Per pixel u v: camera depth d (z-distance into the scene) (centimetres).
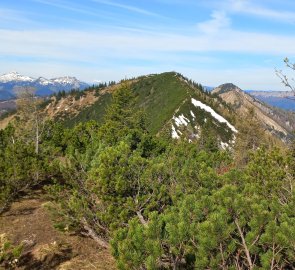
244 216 859
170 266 891
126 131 2330
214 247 771
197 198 1059
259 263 862
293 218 834
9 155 1845
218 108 15838
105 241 1387
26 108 3544
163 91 17800
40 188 2086
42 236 1454
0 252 1023
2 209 1662
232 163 1775
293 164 1394
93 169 1376
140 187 1323
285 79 1289
